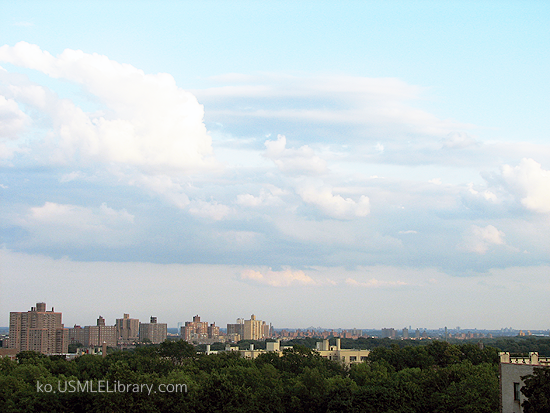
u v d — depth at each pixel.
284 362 159.88
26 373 120.44
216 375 104.75
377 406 106.69
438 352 177.50
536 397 67.44
